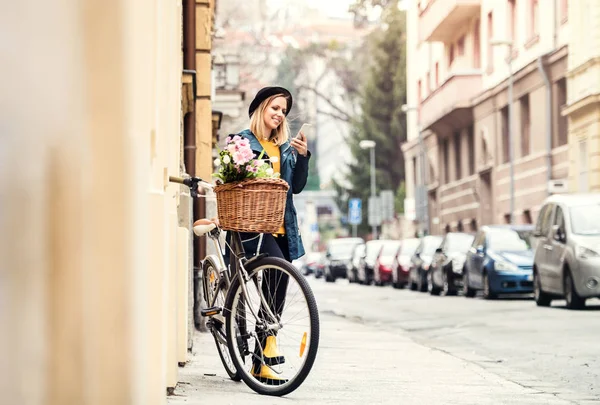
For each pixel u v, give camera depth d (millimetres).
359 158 86375
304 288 6711
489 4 47312
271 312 6902
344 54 98938
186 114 13336
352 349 11695
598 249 20109
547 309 20750
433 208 59312
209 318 7520
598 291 19969
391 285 44500
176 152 7648
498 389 7957
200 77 14586
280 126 7352
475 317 18828
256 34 84312
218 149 7039
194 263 13172
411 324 17859
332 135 120375
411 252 40188
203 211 14305
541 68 39750
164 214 5117
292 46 98750
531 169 41812
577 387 8547
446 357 10766
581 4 36594
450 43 55250
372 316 20594
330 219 119688
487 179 48625
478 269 27156
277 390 6852
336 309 23578
